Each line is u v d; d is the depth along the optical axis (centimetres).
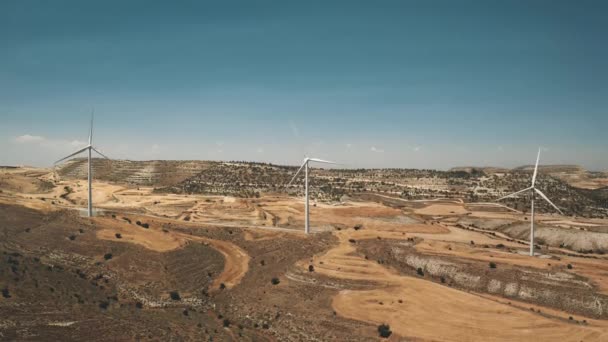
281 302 11325
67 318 9481
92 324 9281
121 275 13050
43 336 8344
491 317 9481
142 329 9375
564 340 8606
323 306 10738
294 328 10112
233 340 9494
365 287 11331
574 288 10912
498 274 11988
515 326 9119
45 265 13000
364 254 13812
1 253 13000
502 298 11250
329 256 13538
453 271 12481
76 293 11319
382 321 9750
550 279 11394
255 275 13238
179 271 13462
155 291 12325
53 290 11088
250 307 11388
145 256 14062
